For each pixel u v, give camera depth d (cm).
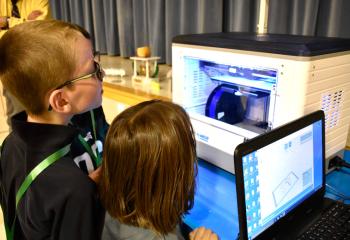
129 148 64
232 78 109
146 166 64
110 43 294
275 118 94
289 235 80
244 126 109
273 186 76
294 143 80
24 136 66
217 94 121
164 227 69
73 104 70
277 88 90
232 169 111
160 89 177
